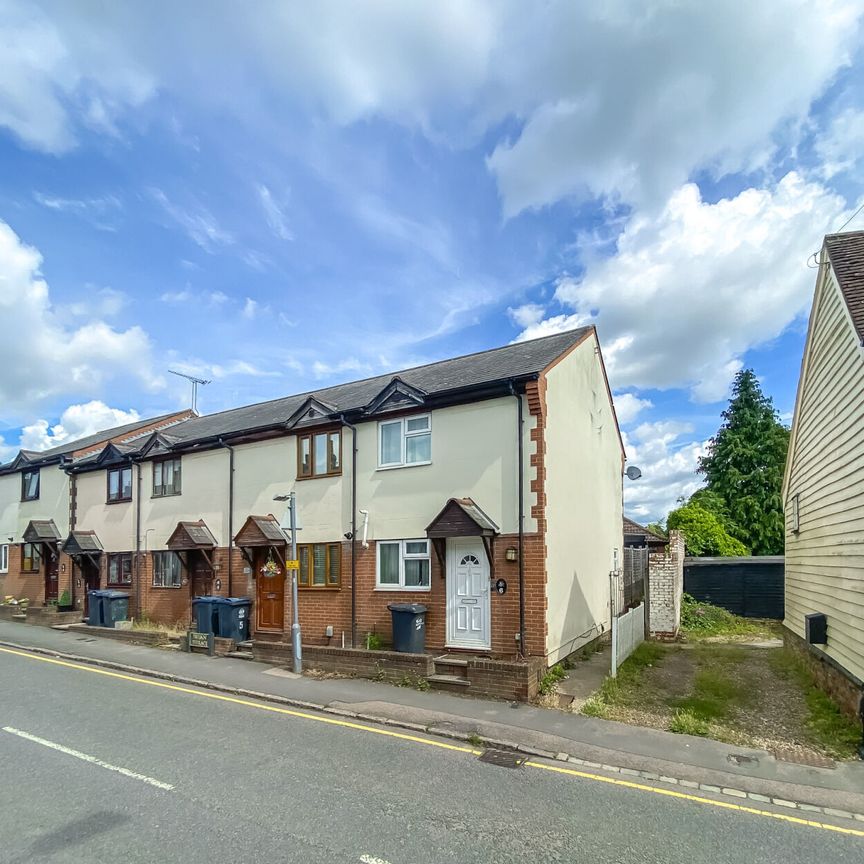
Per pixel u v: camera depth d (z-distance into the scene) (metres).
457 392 12.54
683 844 5.18
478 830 5.34
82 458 22.88
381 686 10.70
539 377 11.87
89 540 21.03
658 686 10.77
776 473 36.19
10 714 9.14
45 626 19.67
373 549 13.73
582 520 14.45
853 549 8.80
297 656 11.99
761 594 20.89
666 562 16.36
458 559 12.40
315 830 5.29
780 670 12.15
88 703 9.84
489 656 11.66
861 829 5.54
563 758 7.21
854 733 7.96
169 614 18.41
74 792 6.11
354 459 14.38
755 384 39.16
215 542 17.20
